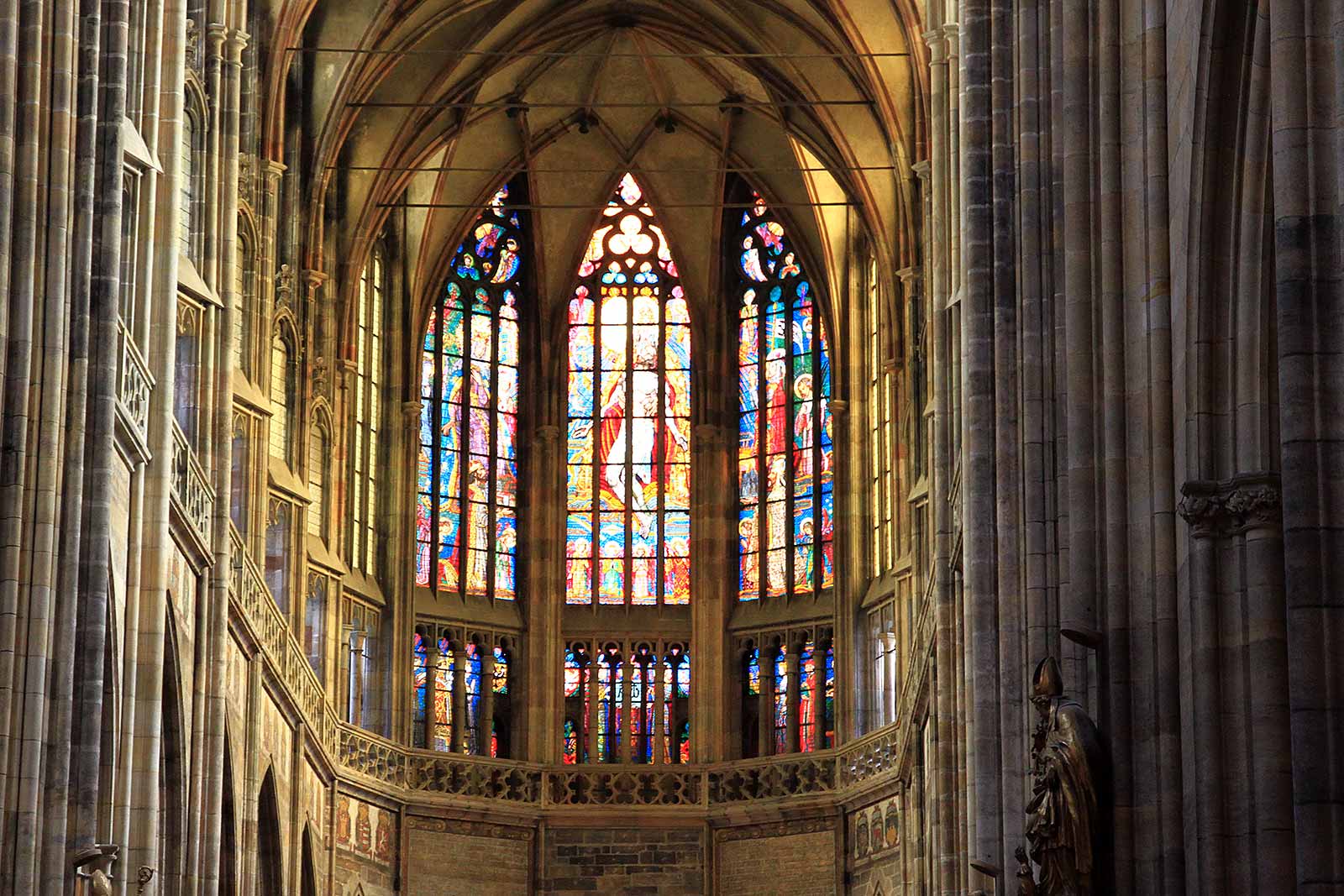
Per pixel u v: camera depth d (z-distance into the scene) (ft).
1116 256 74.54
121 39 104.37
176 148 121.29
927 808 158.61
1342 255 49.34
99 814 109.19
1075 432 75.46
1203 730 63.82
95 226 102.42
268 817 154.30
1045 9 91.61
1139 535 71.87
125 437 109.91
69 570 96.78
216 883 129.90
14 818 92.63
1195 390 65.16
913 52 158.61
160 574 115.75
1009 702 97.76
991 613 109.50
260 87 157.99
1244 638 63.57
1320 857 48.75
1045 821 71.67
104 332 101.65
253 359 154.10
